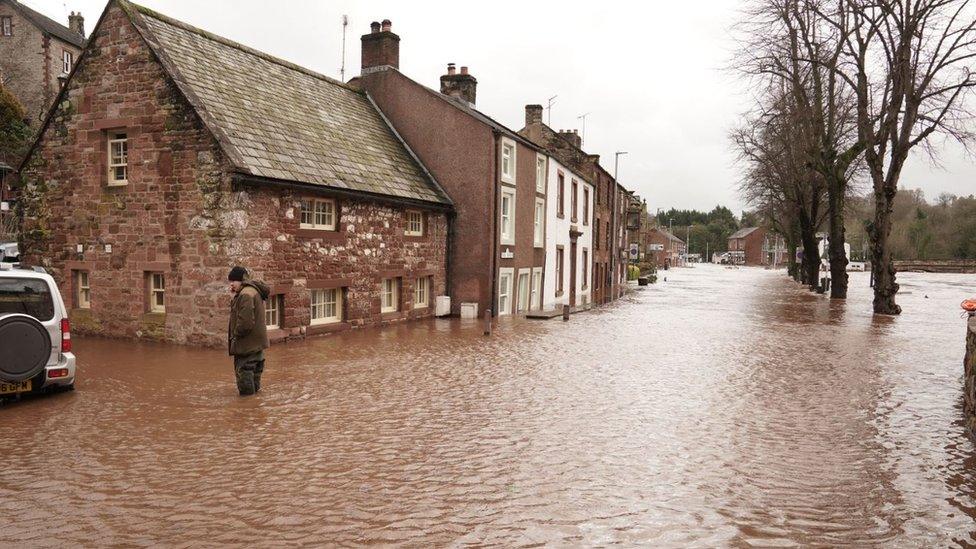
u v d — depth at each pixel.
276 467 6.17
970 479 6.02
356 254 17.03
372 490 5.59
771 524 4.95
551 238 27.98
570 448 6.91
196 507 5.17
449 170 21.48
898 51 22.14
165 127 13.79
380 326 18.09
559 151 36.06
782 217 59.34
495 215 21.41
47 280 8.69
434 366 11.91
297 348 13.90
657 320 21.30
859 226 109.56
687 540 4.65
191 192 13.55
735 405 8.99
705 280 60.56
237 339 9.08
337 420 7.94
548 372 11.41
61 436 7.09
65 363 8.74
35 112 45.28
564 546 4.52
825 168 30.03
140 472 5.98
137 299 14.39
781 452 6.83
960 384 10.51
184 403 8.70
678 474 6.11
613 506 5.29
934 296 34.56
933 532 4.82
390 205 18.39
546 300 27.48
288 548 4.45
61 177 15.27
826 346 14.94
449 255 21.62
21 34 46.56
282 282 14.52
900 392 9.88
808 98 30.86
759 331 18.05
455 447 6.90
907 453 6.83
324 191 15.42
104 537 4.61
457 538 4.64
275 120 16.02
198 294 13.57
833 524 4.96
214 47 16.42
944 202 111.50
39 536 4.61
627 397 9.44
